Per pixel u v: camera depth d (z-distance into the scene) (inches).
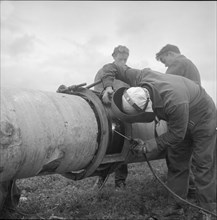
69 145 128.1
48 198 178.1
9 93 122.3
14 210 144.8
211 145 155.3
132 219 152.6
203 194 154.3
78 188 205.2
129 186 204.4
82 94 151.1
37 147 118.6
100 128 139.2
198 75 213.2
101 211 158.4
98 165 140.9
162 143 143.4
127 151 150.4
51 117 124.6
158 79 143.8
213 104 158.7
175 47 215.9
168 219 157.2
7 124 111.1
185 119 137.3
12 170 116.9
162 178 226.2
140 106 130.5
